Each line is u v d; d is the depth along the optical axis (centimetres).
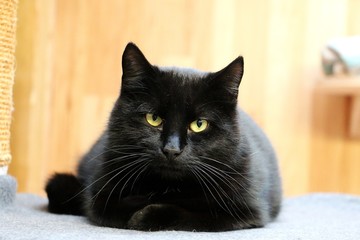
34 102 300
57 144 316
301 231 156
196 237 137
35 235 133
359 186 327
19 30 294
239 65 160
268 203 183
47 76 307
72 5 312
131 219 154
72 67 314
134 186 164
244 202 161
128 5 315
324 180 327
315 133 326
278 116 325
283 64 324
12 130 296
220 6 319
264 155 197
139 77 160
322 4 324
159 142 154
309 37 324
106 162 166
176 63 320
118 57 316
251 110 324
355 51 281
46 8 302
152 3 317
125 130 161
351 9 326
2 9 183
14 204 194
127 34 316
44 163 309
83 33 314
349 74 285
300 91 325
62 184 190
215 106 160
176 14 318
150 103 158
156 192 164
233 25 321
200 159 158
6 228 142
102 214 159
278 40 323
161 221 153
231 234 146
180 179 161
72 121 316
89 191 171
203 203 159
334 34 326
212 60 321
